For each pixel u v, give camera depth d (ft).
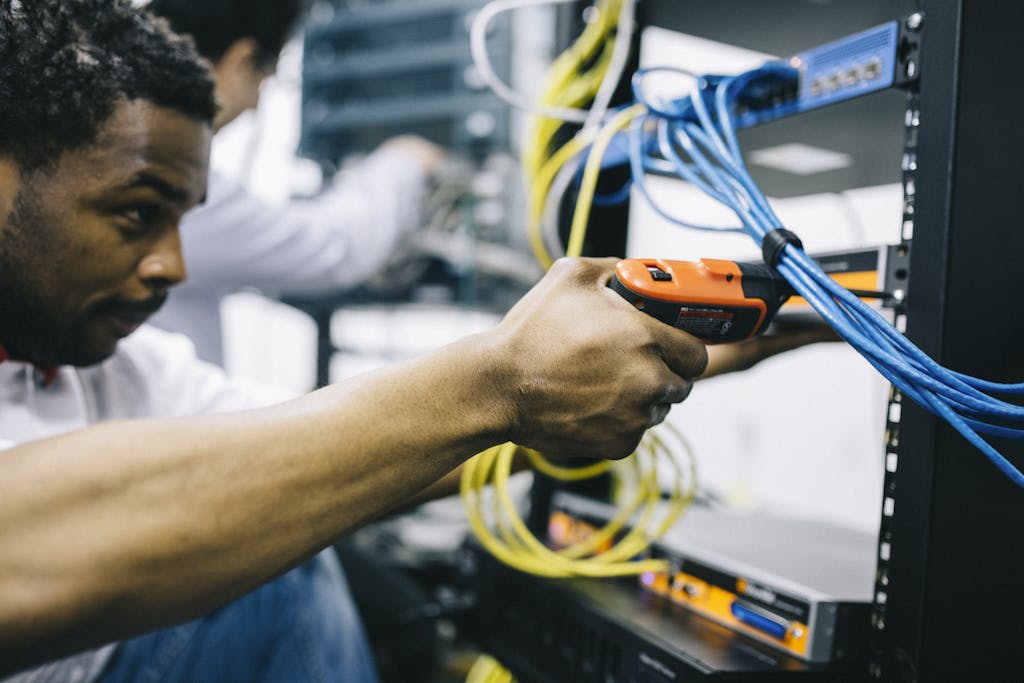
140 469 1.14
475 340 1.42
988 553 1.57
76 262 1.75
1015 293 1.56
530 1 2.71
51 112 1.59
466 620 2.90
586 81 2.79
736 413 4.91
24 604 1.06
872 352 1.42
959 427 1.36
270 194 6.39
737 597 1.99
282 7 3.71
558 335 1.40
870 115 2.01
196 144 1.85
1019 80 1.56
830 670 1.72
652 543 2.35
